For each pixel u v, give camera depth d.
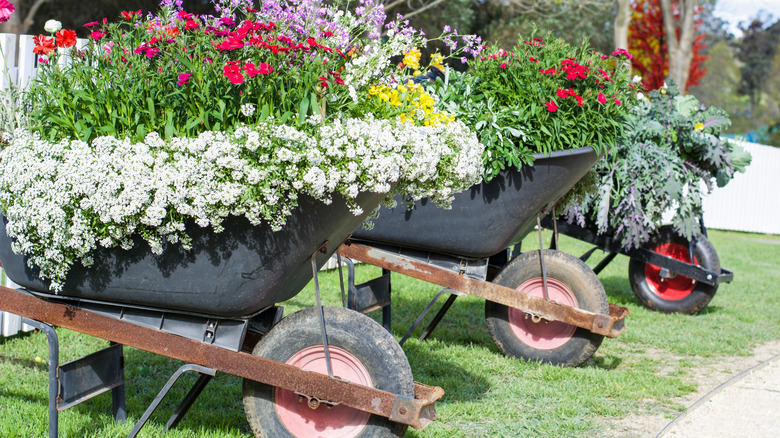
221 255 2.71
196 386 3.10
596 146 4.20
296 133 2.54
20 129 2.95
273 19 3.13
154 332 2.88
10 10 2.88
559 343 4.63
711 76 42.78
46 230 2.61
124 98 2.68
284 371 2.81
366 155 2.65
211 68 2.67
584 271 4.59
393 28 3.54
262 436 2.95
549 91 4.17
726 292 8.16
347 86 2.86
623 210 5.91
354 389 2.76
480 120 4.13
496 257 5.14
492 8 16.86
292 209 2.68
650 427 3.66
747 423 3.88
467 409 3.73
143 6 13.30
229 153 2.53
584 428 3.60
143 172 2.55
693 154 6.18
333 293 6.53
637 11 19.81
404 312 6.14
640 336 5.68
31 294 2.93
